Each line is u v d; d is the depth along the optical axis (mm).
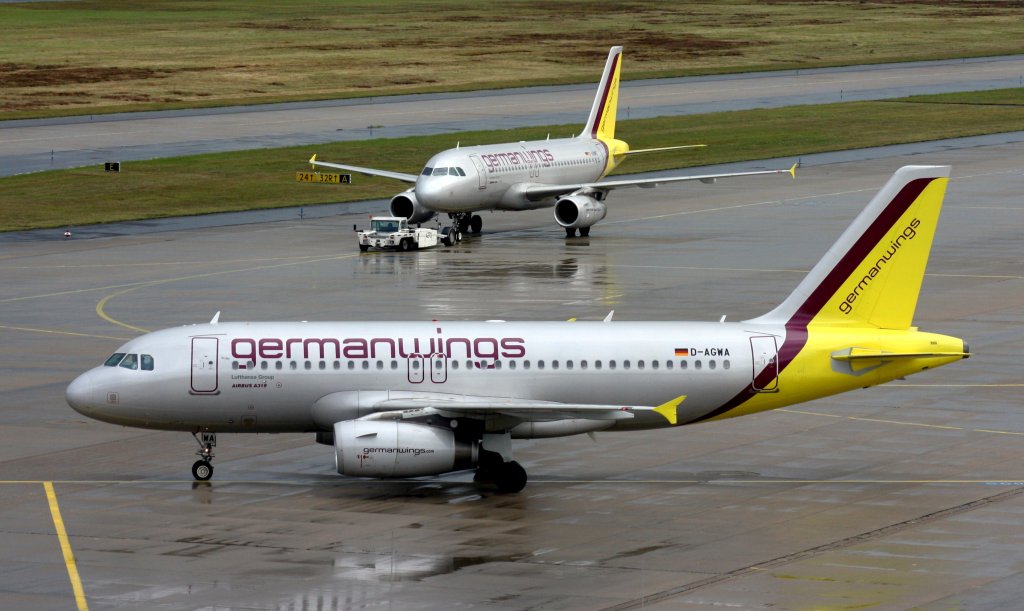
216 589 134500
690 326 177875
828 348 176125
